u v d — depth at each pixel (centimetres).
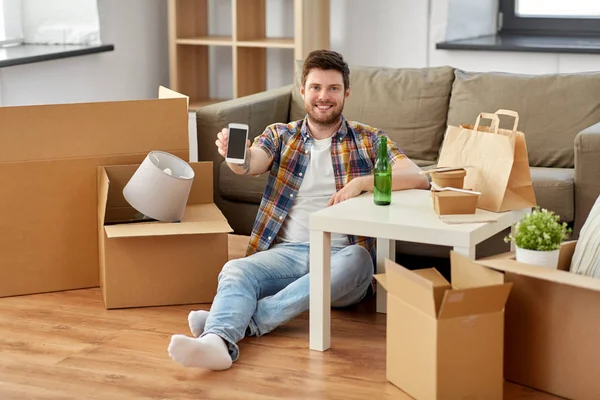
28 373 285
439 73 426
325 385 274
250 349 300
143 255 337
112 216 355
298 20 511
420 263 388
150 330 318
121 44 538
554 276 250
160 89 394
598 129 358
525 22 546
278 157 337
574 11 537
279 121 446
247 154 320
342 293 315
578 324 256
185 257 341
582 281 245
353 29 545
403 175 320
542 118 398
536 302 264
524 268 258
